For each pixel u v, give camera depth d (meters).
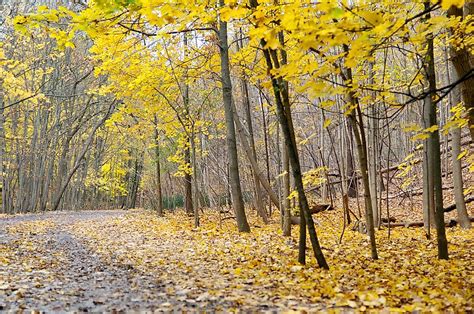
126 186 36.97
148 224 14.91
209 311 4.17
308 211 6.53
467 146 16.19
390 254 7.82
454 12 6.00
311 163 25.62
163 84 11.27
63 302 4.61
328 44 3.77
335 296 4.70
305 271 6.21
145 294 4.96
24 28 4.92
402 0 6.01
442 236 7.06
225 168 20.77
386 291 4.95
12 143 26.19
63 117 29.16
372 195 12.24
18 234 12.09
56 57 23.28
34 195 27.38
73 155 34.78
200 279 5.83
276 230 11.77
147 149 20.81
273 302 4.53
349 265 6.79
